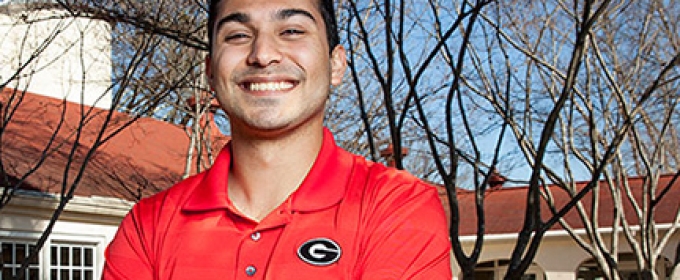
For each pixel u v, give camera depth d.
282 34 1.85
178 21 9.24
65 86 13.12
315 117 1.87
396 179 1.88
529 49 8.63
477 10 6.09
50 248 10.62
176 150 14.66
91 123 13.35
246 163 1.86
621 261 15.70
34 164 10.94
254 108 1.81
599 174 6.14
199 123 11.14
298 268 1.72
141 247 1.93
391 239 1.77
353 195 1.82
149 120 15.30
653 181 9.28
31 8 9.70
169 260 1.85
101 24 10.88
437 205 1.88
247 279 1.74
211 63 1.91
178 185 2.04
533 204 6.05
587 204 15.05
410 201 1.83
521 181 8.75
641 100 7.68
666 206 13.88
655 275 9.11
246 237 1.79
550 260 15.35
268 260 1.75
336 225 1.78
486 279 17.86
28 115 12.41
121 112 11.89
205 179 1.97
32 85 13.14
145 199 2.06
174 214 1.92
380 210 1.80
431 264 1.77
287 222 1.78
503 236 15.35
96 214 11.09
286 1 1.86
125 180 11.96
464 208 17.22
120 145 13.51
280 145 1.84
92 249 11.27
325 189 1.82
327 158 1.88
